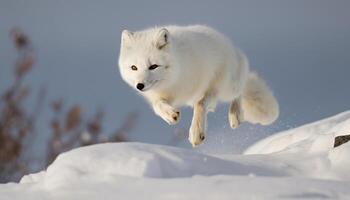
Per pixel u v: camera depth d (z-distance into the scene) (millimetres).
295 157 12734
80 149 11508
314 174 11750
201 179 9953
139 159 10789
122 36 17594
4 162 16938
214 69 18250
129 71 17344
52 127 17516
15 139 16953
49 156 17359
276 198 9117
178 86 17641
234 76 19109
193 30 18391
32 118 17375
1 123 17047
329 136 14188
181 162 10992
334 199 9125
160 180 10047
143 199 9422
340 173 11477
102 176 10422
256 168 11766
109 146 11469
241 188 9484
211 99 18594
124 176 10312
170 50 17000
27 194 10219
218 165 11359
